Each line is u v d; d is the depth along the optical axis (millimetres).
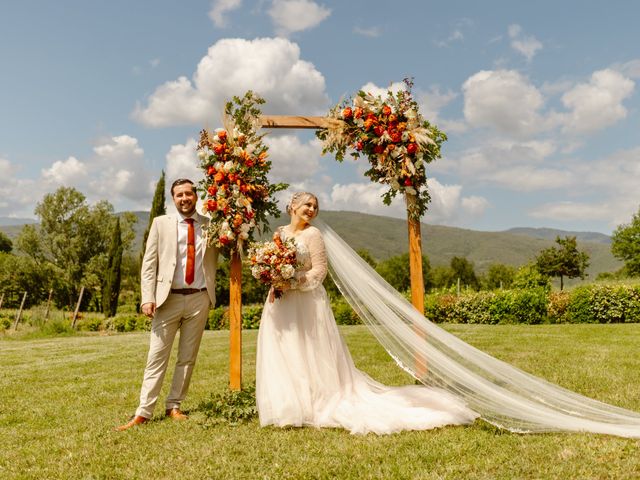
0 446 4516
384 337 5086
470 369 4781
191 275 5340
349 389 5059
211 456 3969
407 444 4094
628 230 49281
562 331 12070
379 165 5500
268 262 4914
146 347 12234
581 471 3383
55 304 55562
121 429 4902
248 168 5480
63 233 57000
